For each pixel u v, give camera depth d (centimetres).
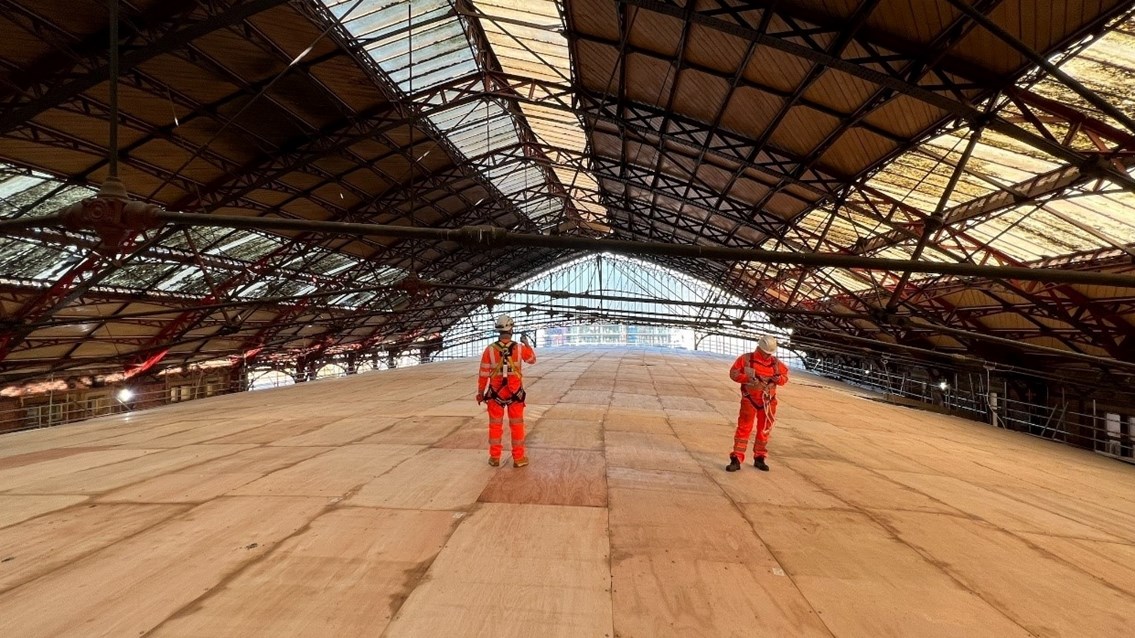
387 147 1903
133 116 1283
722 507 494
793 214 1759
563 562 359
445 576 335
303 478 566
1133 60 665
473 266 3881
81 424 1092
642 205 2634
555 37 1369
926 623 298
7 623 276
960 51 759
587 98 1496
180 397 2705
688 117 1345
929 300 1945
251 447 747
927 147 1048
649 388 1577
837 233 1820
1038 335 1750
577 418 999
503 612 293
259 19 1148
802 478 622
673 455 710
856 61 814
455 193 2514
